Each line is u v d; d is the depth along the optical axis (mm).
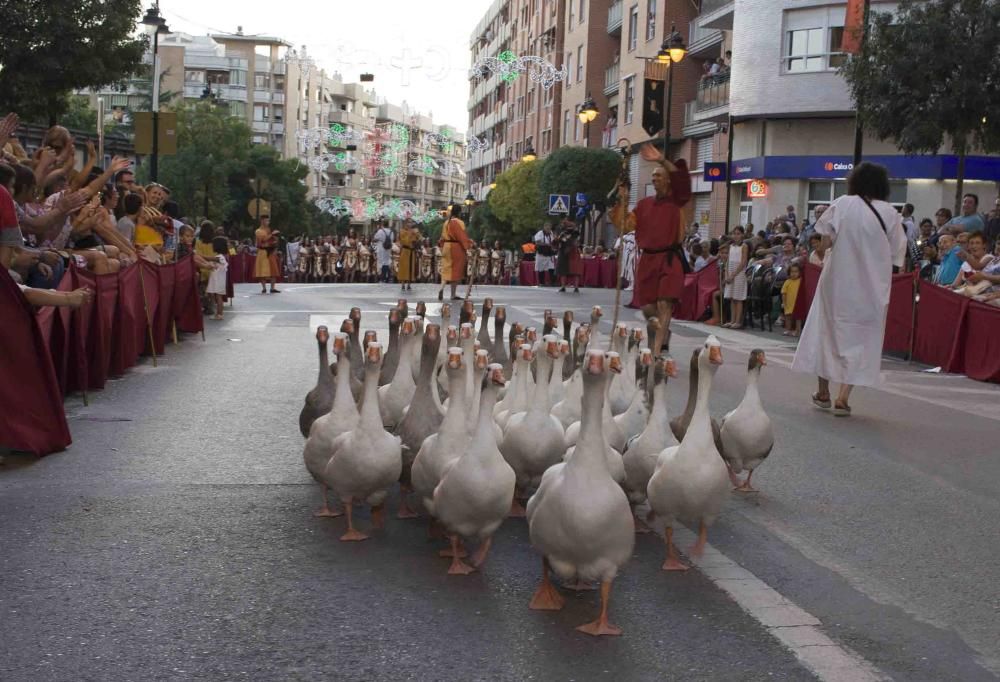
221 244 21688
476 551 5812
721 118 42219
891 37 23703
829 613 5137
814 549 6207
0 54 22984
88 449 8242
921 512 7098
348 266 44219
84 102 72500
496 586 5379
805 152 37125
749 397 7301
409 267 30578
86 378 10273
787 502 7277
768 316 20547
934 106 23359
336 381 7164
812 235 20109
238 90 126250
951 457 8867
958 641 4820
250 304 23125
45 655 4402
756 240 24078
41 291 8078
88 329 10914
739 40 38094
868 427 10148
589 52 62031
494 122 98000
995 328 13727
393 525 6426
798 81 36219
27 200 10570
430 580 5441
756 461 7391
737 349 16438
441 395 7910
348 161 123188
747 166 38562
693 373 6945
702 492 5613
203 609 4965
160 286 14281
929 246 18703
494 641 4648
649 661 4465
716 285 22047
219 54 128375
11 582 5242
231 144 70812
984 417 10922
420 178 159375
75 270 10102
